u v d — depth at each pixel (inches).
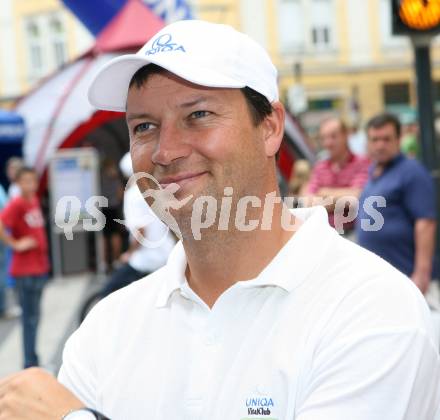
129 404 64.3
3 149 567.5
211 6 1168.8
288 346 58.5
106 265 523.8
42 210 522.3
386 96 1233.4
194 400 60.9
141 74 62.2
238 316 61.5
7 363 297.7
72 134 516.1
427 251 186.2
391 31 207.3
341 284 59.1
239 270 63.1
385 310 56.5
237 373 59.5
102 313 70.9
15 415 56.3
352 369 55.2
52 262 526.9
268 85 62.1
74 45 1215.6
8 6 1237.7
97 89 66.9
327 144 249.4
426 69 212.7
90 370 68.4
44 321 375.6
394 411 54.4
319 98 1221.7
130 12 470.6
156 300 67.7
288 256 61.0
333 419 54.3
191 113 60.3
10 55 1244.5
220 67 59.4
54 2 1211.2
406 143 685.9
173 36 60.9
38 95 538.0
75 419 54.3
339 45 1216.8
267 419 57.6
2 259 396.8
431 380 57.2
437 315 85.0
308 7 1204.5
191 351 62.9
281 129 64.2
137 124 63.1
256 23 1190.3
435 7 203.5
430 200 186.9
